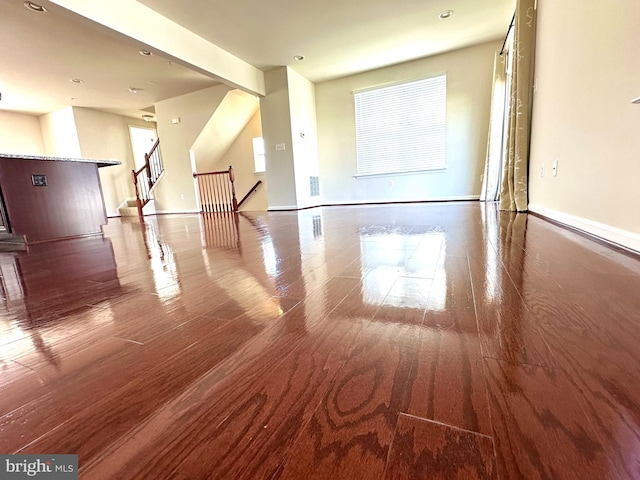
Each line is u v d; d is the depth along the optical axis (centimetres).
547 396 50
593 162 175
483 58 509
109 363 68
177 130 659
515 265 125
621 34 146
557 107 233
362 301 95
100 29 314
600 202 167
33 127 721
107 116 730
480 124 528
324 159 657
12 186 294
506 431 43
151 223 467
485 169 502
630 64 139
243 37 429
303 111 597
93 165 360
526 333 70
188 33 405
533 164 304
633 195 138
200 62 425
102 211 366
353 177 638
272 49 470
